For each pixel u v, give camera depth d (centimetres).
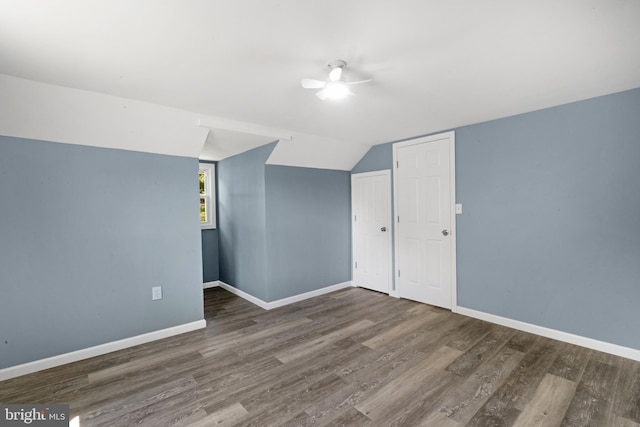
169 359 261
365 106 279
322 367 243
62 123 245
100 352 272
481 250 335
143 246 298
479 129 333
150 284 302
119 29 154
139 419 187
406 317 347
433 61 194
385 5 139
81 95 234
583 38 169
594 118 261
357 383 221
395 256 425
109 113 255
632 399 198
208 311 383
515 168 308
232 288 470
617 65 202
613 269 255
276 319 353
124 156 288
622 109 248
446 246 367
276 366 246
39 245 247
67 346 259
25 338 241
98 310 274
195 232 331
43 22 146
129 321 290
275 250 399
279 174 404
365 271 474
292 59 189
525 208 302
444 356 257
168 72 204
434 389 212
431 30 160
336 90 204
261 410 193
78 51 175
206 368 245
